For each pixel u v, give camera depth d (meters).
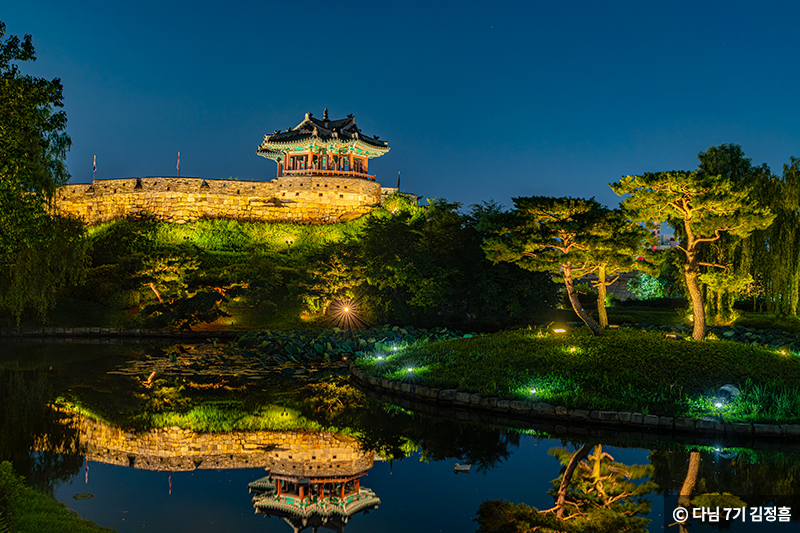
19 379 31.09
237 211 80.94
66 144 33.06
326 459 18.91
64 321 52.56
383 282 51.97
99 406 25.22
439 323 53.91
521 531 13.47
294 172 85.69
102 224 80.19
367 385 29.91
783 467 17.98
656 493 15.95
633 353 27.75
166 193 79.88
